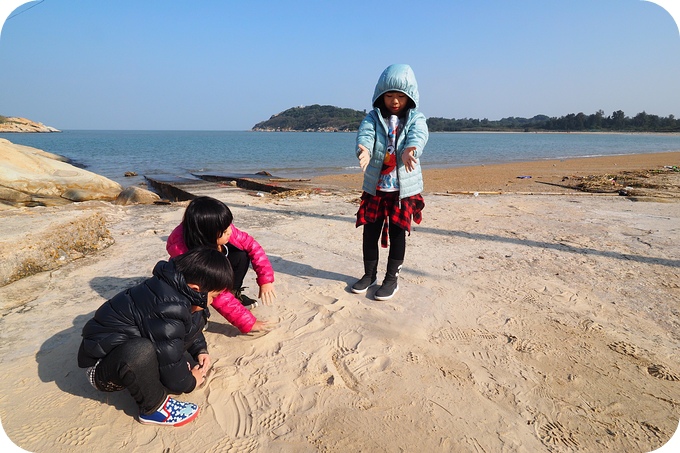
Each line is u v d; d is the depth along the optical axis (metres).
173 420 1.96
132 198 8.85
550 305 3.24
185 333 2.04
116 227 5.42
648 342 2.71
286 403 2.12
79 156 28.95
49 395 2.15
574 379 2.33
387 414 2.04
